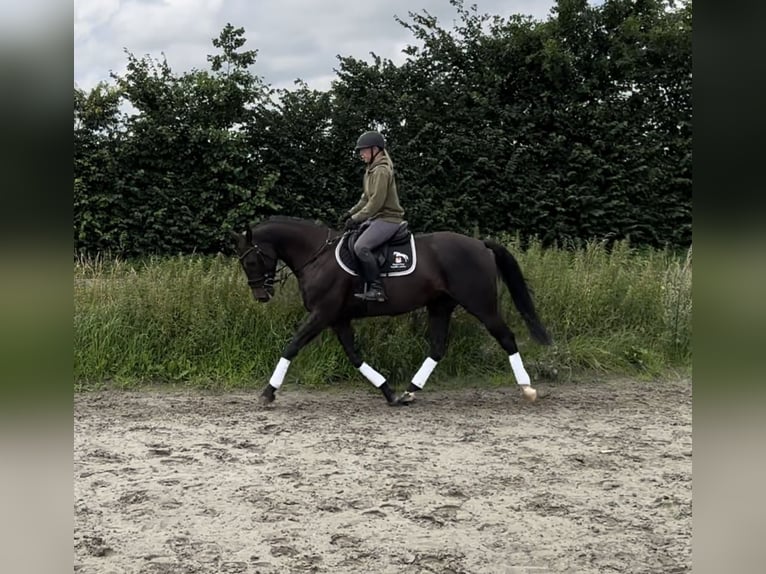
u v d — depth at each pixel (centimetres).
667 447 523
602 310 805
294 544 358
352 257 646
